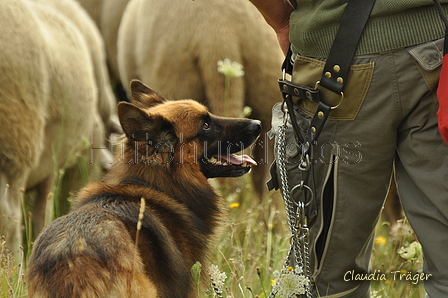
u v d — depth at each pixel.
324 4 3.66
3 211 5.33
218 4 6.77
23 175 5.57
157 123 4.35
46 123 6.25
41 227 6.92
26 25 5.59
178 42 6.86
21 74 5.38
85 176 7.05
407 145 3.66
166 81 7.04
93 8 10.06
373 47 3.51
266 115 7.19
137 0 8.40
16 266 5.07
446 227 3.55
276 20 4.25
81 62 6.85
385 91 3.55
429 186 3.55
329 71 3.64
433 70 3.42
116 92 10.68
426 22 3.43
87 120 7.04
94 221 3.63
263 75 6.94
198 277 3.78
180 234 4.24
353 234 3.96
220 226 4.89
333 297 4.14
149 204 4.20
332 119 3.78
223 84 6.80
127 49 8.24
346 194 3.87
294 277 3.86
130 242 3.61
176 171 4.52
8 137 5.32
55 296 3.27
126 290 3.41
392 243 5.96
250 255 5.86
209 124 4.73
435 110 3.51
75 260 3.34
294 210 4.20
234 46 6.74
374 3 3.49
